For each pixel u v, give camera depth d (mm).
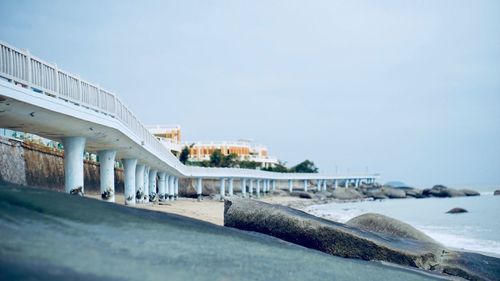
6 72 13039
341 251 14641
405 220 47938
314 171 139500
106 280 5676
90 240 7605
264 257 9305
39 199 9992
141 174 39031
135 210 11578
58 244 6961
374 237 15945
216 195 74688
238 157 107188
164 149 40062
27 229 7547
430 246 17000
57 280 5340
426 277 11875
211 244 9352
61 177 34969
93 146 24625
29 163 29312
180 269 6930
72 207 9859
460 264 15758
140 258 7102
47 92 15453
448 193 119375
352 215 52719
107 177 26328
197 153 110812
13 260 5828
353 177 133375
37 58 14750
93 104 19234
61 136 19703
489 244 27281
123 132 22922
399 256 14664
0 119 15531
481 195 130625
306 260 10148
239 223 16266
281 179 100625
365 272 10516
